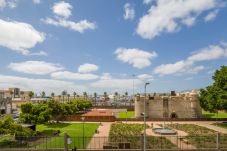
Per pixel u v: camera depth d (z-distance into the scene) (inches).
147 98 5418.3
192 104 5359.3
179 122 4744.1
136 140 2645.2
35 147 2222.0
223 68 4311.0
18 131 2359.7
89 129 3725.4
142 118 5002.5
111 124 4384.8
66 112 4520.2
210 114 6373.0
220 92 4060.0
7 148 2180.1
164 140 2655.0
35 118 3198.8
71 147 2313.0
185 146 2362.2
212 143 2484.0
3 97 6131.9
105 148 2218.3
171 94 6072.8
